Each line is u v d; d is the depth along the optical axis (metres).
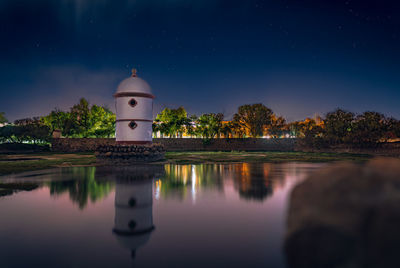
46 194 7.44
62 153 31.09
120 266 3.25
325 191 2.72
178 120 41.12
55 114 40.72
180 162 18.38
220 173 12.27
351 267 2.35
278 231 4.43
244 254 3.55
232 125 41.38
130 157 17.39
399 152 25.62
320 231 2.52
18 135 35.91
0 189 8.13
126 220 5.10
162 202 6.50
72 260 3.44
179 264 3.28
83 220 5.11
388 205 2.30
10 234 4.38
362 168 2.74
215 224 4.82
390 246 2.24
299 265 2.63
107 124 42.28
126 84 18.44
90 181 9.75
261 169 14.06
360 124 29.89
